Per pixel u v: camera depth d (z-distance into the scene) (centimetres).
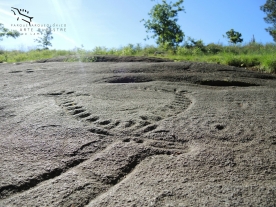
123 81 416
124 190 137
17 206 124
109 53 1023
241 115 249
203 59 791
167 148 183
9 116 239
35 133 201
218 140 195
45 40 1908
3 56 1084
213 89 384
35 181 144
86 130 207
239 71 505
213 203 127
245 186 141
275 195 134
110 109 258
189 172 154
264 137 201
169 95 328
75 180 145
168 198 130
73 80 409
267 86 409
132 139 196
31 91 338
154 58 744
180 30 2012
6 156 168
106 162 163
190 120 232
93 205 126
